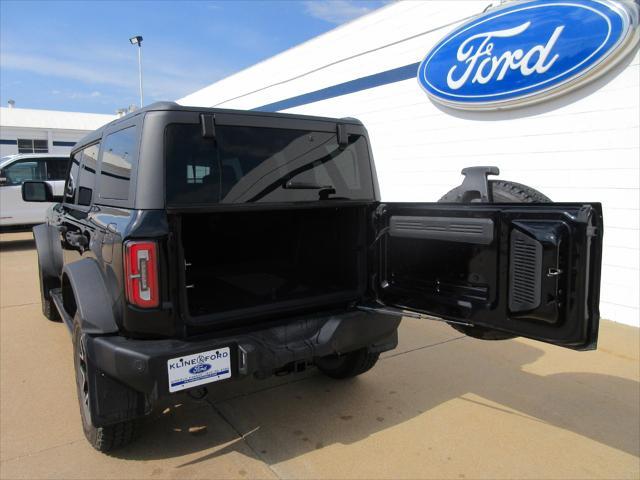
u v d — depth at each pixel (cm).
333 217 323
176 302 241
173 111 245
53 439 296
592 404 345
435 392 363
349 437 300
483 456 282
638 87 493
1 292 669
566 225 212
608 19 498
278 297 291
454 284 263
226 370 247
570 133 553
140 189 239
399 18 771
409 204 283
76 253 335
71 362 416
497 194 332
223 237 371
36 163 1073
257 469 267
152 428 309
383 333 303
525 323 230
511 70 589
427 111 734
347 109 905
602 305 539
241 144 264
